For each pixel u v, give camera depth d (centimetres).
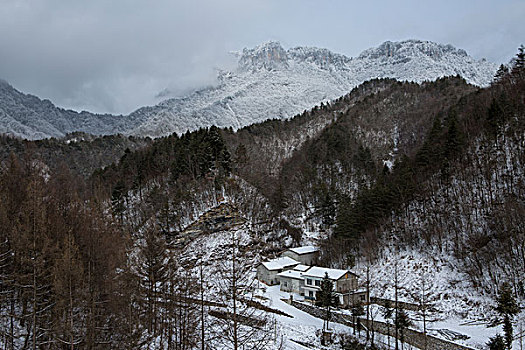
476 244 5984
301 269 7106
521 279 5047
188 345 3381
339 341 4462
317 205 9794
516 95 8981
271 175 12356
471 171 7444
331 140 13112
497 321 4681
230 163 10331
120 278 3884
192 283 3928
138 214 8319
